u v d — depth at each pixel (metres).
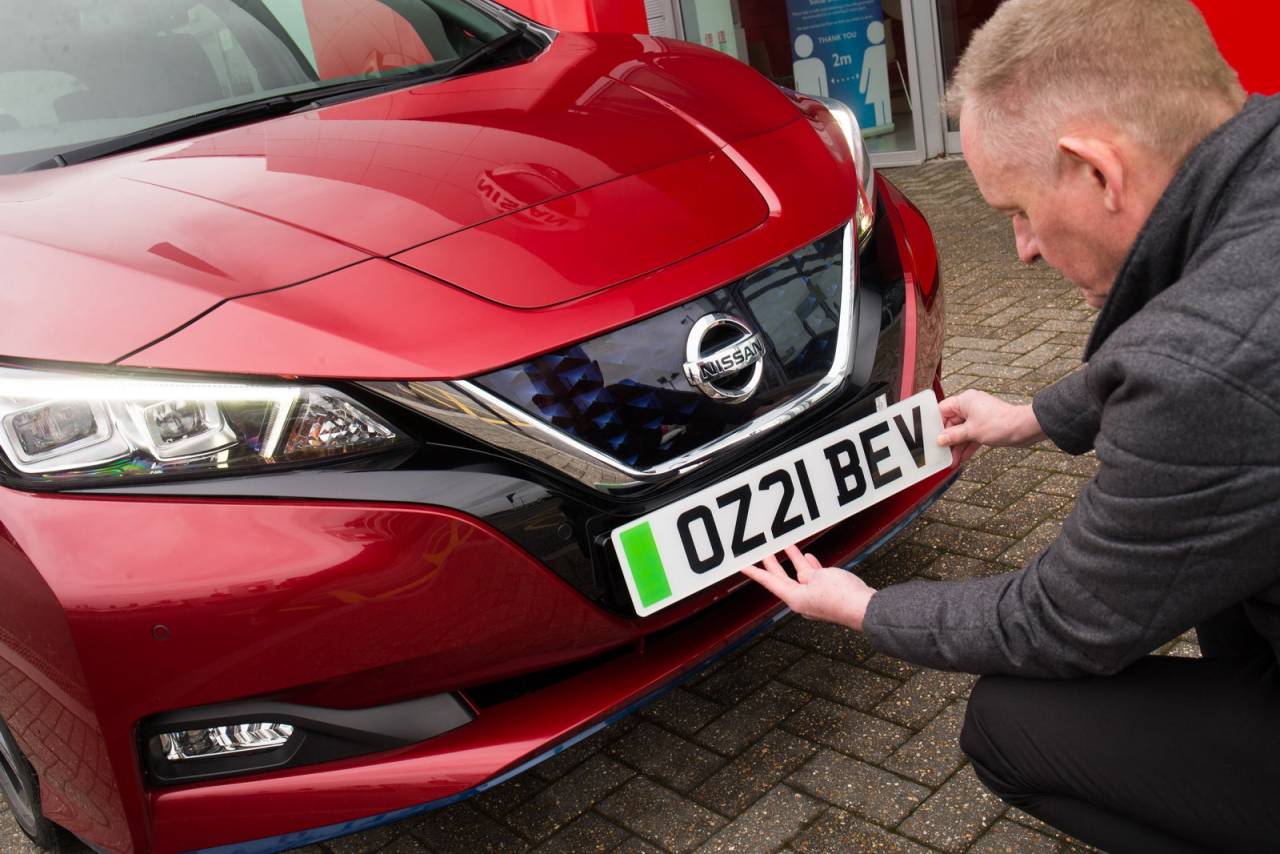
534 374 1.67
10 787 2.15
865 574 2.50
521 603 1.67
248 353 1.62
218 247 1.79
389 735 1.68
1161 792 1.26
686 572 1.75
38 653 1.62
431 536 1.61
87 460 1.60
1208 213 1.06
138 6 2.62
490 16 2.84
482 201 1.88
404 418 1.62
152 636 1.56
